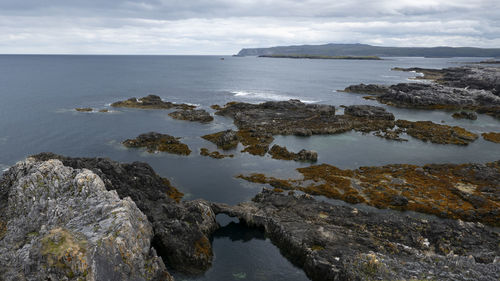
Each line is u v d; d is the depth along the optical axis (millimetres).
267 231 40781
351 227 39312
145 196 44312
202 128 89375
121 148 71562
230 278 32969
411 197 48750
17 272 26766
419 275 28531
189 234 35750
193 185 54156
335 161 65625
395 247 34781
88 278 24188
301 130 84125
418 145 76312
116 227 28734
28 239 32094
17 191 36375
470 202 46969
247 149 71125
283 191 51781
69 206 33688
